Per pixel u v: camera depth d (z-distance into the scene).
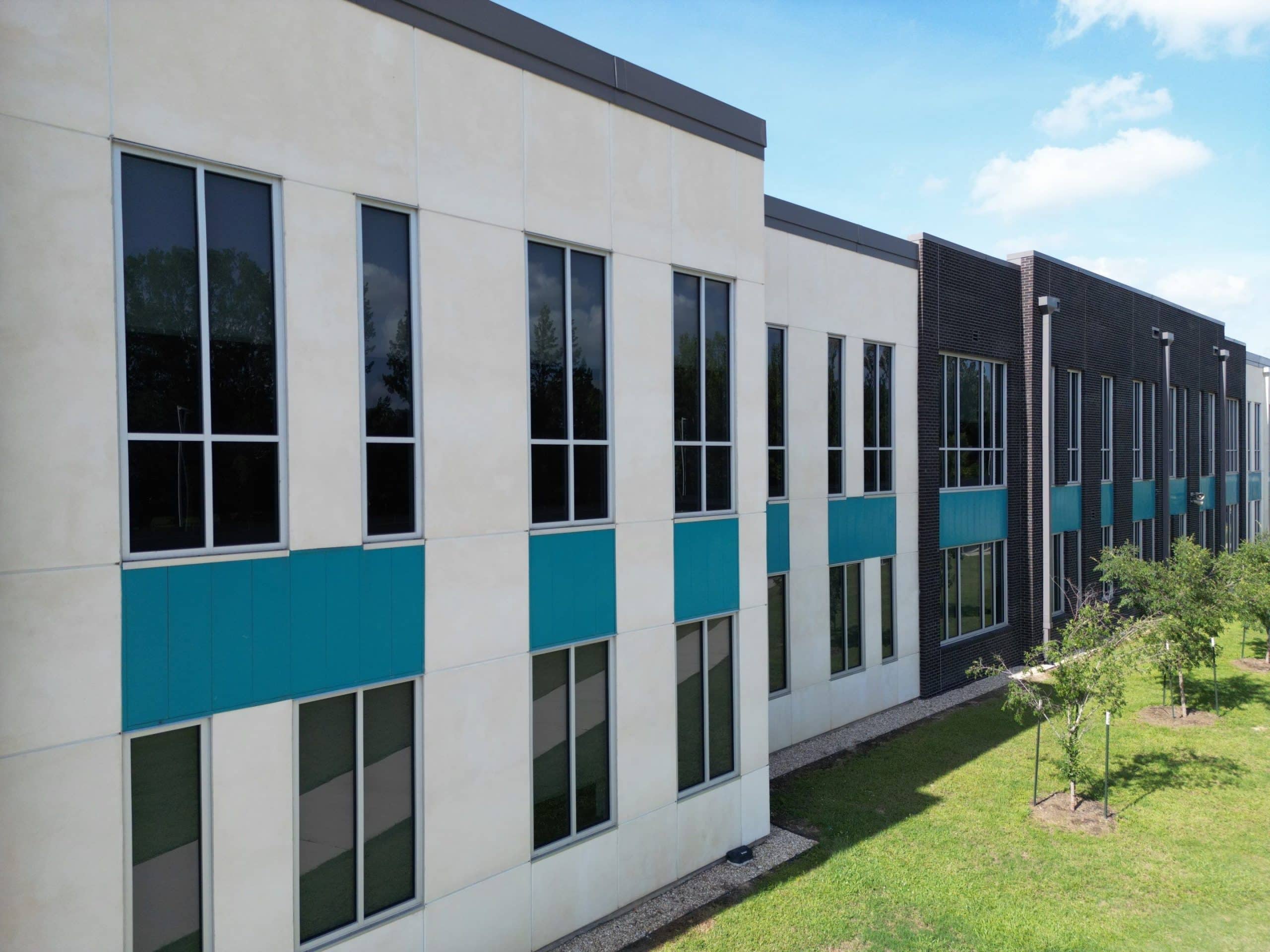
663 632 9.74
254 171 6.50
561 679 8.77
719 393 10.63
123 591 5.91
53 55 5.61
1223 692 18.45
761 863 10.40
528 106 8.38
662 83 9.77
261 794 6.55
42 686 5.56
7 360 5.43
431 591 7.60
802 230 15.16
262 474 6.66
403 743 7.48
